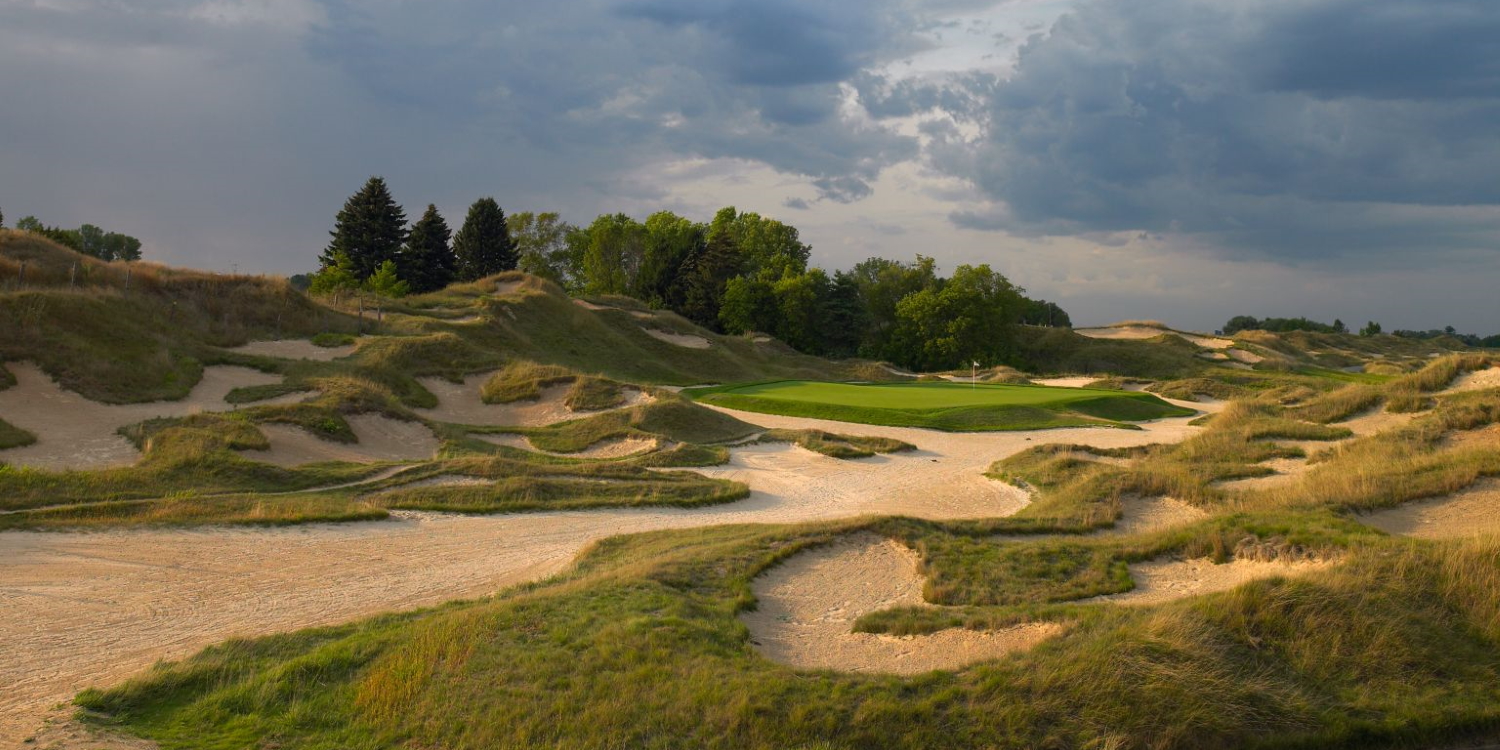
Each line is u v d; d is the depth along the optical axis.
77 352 29.92
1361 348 100.88
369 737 8.83
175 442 23.95
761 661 9.65
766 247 104.06
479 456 26.84
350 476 23.64
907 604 12.21
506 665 9.63
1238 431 28.22
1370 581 10.40
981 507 23.97
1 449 23.22
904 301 86.81
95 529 17.41
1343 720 8.65
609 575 13.15
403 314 53.22
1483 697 8.98
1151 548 13.50
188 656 10.98
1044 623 10.52
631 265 100.25
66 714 9.22
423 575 15.52
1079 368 83.50
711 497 23.73
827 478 28.50
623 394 37.91
